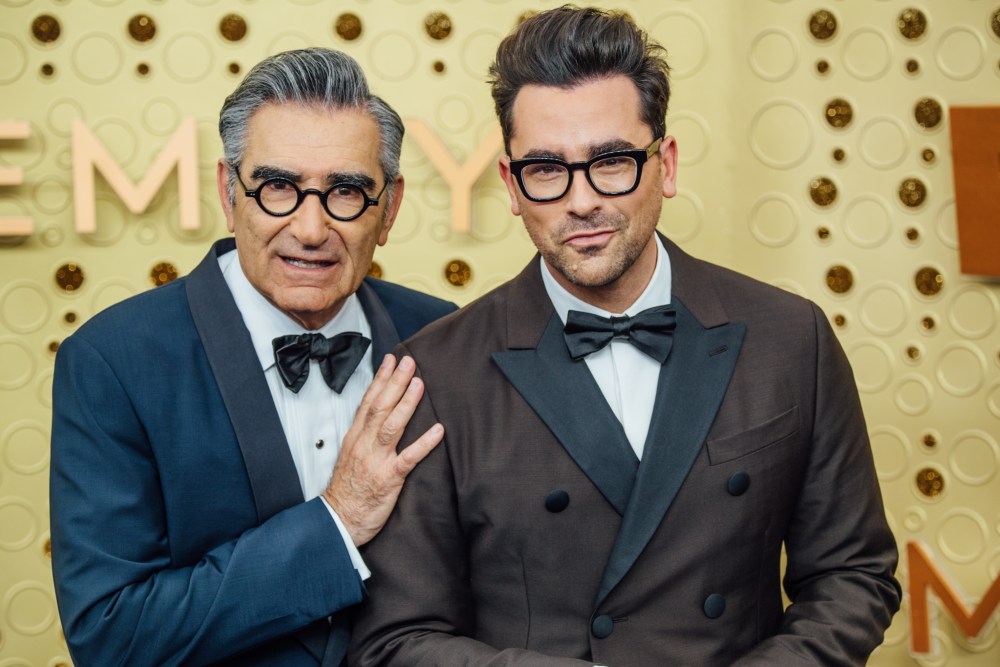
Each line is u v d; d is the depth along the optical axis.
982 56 2.84
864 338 2.85
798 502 1.58
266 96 1.58
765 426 1.51
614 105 1.42
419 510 1.54
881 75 2.84
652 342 1.53
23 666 2.74
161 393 1.60
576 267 1.44
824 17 2.84
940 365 2.86
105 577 1.53
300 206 1.57
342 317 1.80
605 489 1.48
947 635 2.82
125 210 2.74
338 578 1.53
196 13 2.74
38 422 2.74
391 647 1.48
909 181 2.85
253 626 1.52
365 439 1.58
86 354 1.59
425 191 2.79
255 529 1.57
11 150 2.72
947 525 2.86
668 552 1.48
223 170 1.69
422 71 2.79
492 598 1.52
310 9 2.76
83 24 2.72
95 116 2.73
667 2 2.82
